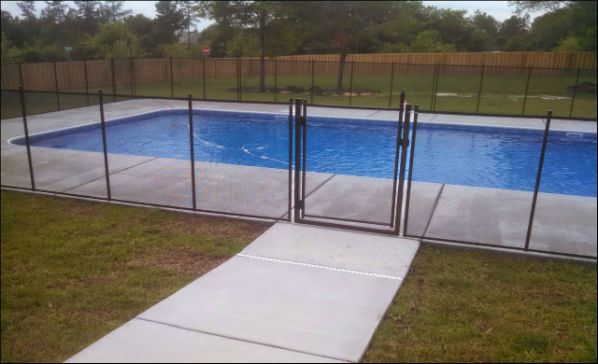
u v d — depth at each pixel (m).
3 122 14.63
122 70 26.89
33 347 3.74
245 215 6.60
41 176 8.67
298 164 6.22
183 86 26.94
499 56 37.97
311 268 5.07
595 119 5.17
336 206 7.04
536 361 3.66
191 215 6.77
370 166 12.15
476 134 15.12
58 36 66.25
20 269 5.10
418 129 15.63
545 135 5.32
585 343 3.89
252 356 3.55
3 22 58.72
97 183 8.25
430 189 8.03
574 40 40.75
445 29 59.28
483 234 6.13
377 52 46.53
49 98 20.98
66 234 6.07
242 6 25.50
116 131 15.45
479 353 3.73
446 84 30.23
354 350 3.66
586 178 11.64
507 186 10.91
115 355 3.55
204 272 5.02
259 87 26.45
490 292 4.71
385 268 5.10
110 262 5.27
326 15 26.16
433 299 4.53
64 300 4.46
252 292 4.54
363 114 16.86
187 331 3.87
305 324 4.00
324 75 35.88
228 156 12.97
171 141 14.53
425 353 3.71
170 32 59.03
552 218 6.76
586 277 5.09
